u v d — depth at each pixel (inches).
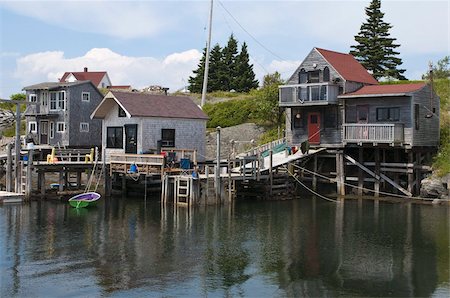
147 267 724.0
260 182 1373.0
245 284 656.4
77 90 1945.1
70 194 1374.3
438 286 648.4
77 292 621.0
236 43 2974.9
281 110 1834.4
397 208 1224.8
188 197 1205.7
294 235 930.7
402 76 2237.9
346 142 1391.5
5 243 855.1
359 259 772.0
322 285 653.9
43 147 1829.5
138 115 1438.2
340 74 1461.6
